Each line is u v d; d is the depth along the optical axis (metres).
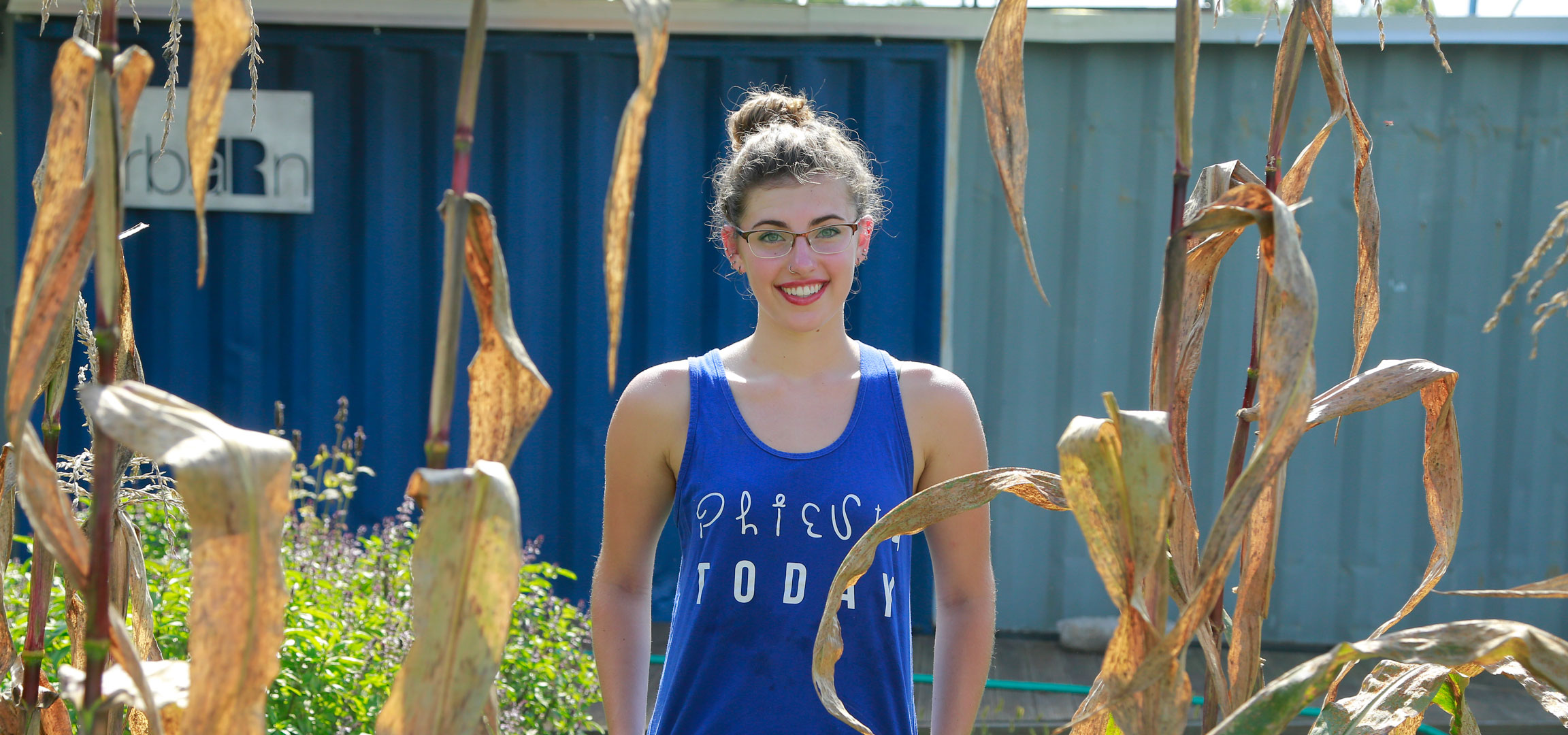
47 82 4.25
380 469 4.48
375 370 4.46
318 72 4.36
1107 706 0.72
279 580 0.59
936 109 4.29
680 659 1.45
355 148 4.39
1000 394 4.38
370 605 2.44
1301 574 4.36
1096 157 4.27
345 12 4.27
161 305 4.41
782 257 1.44
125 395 0.59
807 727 1.39
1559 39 4.04
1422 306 4.23
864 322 4.38
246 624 0.58
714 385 1.50
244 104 4.35
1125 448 0.68
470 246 0.68
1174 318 0.73
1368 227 0.91
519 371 0.69
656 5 0.62
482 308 0.69
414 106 4.38
